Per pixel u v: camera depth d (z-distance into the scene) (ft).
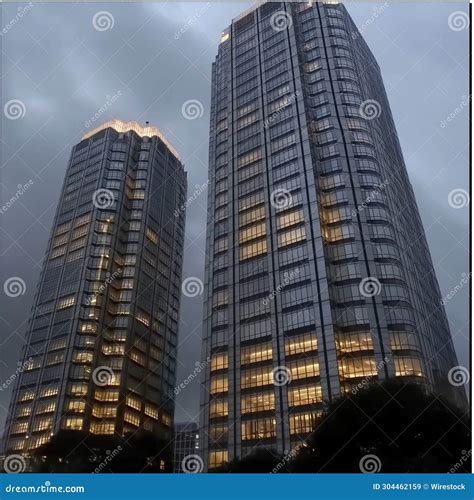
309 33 361.51
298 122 313.12
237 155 341.21
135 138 536.42
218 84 403.95
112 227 459.32
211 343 275.59
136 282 442.50
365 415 152.66
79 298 413.18
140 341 423.23
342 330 234.99
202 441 245.24
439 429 143.02
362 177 282.97
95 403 374.22
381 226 263.90
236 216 313.32
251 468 193.98
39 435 354.13
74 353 387.34
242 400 242.17
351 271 249.55
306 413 217.15
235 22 421.18
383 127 352.08
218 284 295.48
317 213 269.23
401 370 216.74
